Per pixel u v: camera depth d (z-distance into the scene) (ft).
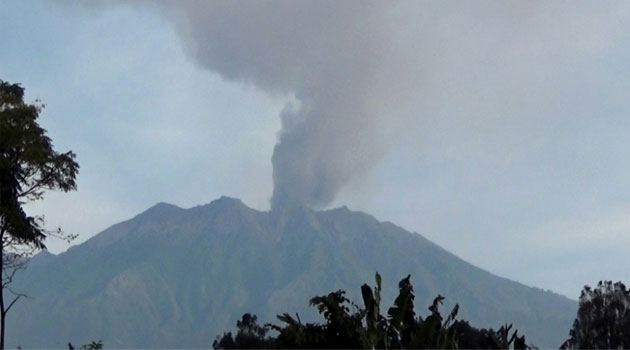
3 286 154.40
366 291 102.17
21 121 148.46
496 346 117.08
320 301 100.89
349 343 99.30
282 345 100.42
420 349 99.04
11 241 154.71
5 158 145.79
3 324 152.35
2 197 148.46
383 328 102.06
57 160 152.76
